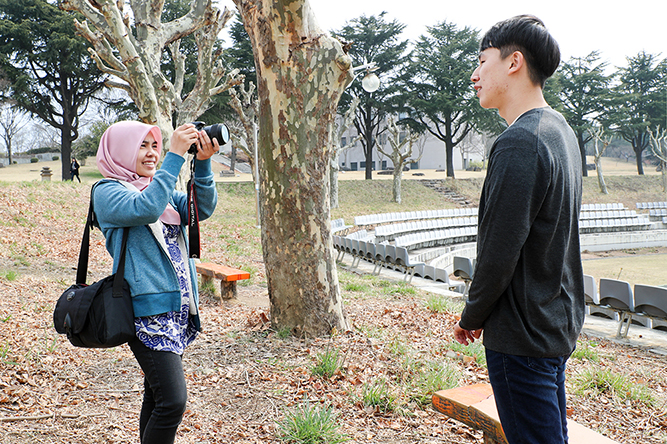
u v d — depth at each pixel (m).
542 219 1.50
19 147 71.12
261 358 4.57
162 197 1.98
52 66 34.06
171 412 2.02
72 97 36.75
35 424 3.11
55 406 3.41
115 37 10.36
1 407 3.29
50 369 4.08
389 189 39.25
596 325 8.21
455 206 38.28
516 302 1.55
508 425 1.61
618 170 70.25
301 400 3.71
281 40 4.79
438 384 3.96
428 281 12.14
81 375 4.05
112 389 3.81
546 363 1.56
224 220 22.33
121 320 1.95
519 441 1.57
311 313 5.17
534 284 1.53
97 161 2.18
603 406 3.95
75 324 1.92
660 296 6.88
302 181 5.03
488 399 2.65
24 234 12.47
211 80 12.60
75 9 10.29
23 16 33.44
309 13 4.86
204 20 12.16
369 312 6.96
